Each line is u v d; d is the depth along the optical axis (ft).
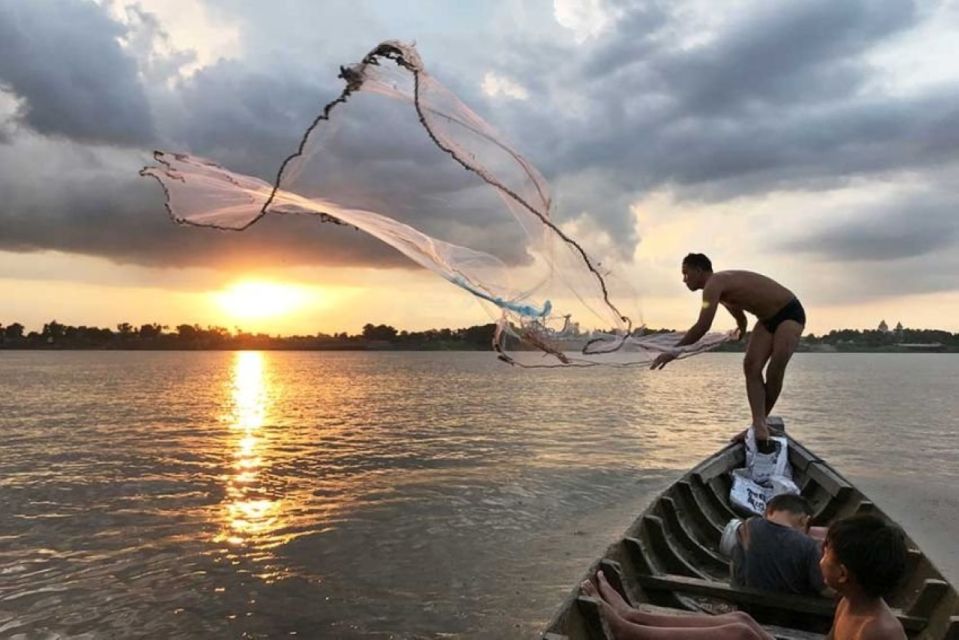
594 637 13.99
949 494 41.65
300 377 220.43
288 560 29.07
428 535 32.76
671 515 21.35
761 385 25.61
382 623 22.99
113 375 217.97
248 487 43.75
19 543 31.37
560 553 29.99
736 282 24.25
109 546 30.96
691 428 76.74
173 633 22.35
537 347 14.74
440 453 57.67
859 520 11.87
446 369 296.30
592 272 14.56
